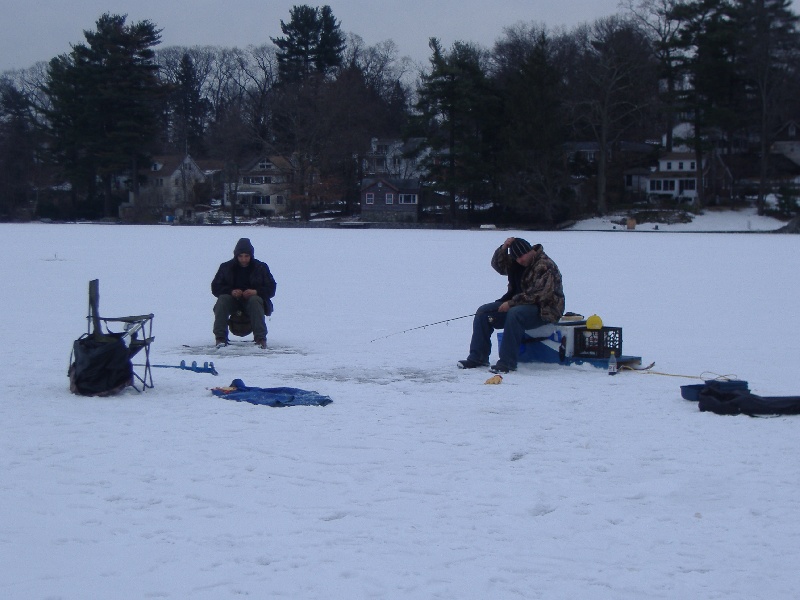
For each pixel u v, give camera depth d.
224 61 112.44
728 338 12.51
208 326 13.76
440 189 68.81
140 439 6.40
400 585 3.96
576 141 72.62
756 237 45.91
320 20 93.44
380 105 90.88
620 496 5.23
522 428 6.85
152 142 78.81
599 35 77.12
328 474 5.58
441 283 21.38
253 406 7.57
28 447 6.14
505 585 3.98
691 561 4.28
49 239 39.47
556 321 9.66
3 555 4.25
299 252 32.41
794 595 3.92
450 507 5.00
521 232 53.00
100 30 75.94
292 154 76.06
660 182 78.00
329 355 10.70
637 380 8.97
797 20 67.25
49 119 77.44
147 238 41.09
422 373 9.36
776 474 5.64
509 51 84.94
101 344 7.97
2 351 10.82
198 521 4.73
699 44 67.44
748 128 70.56
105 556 4.25
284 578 4.02
